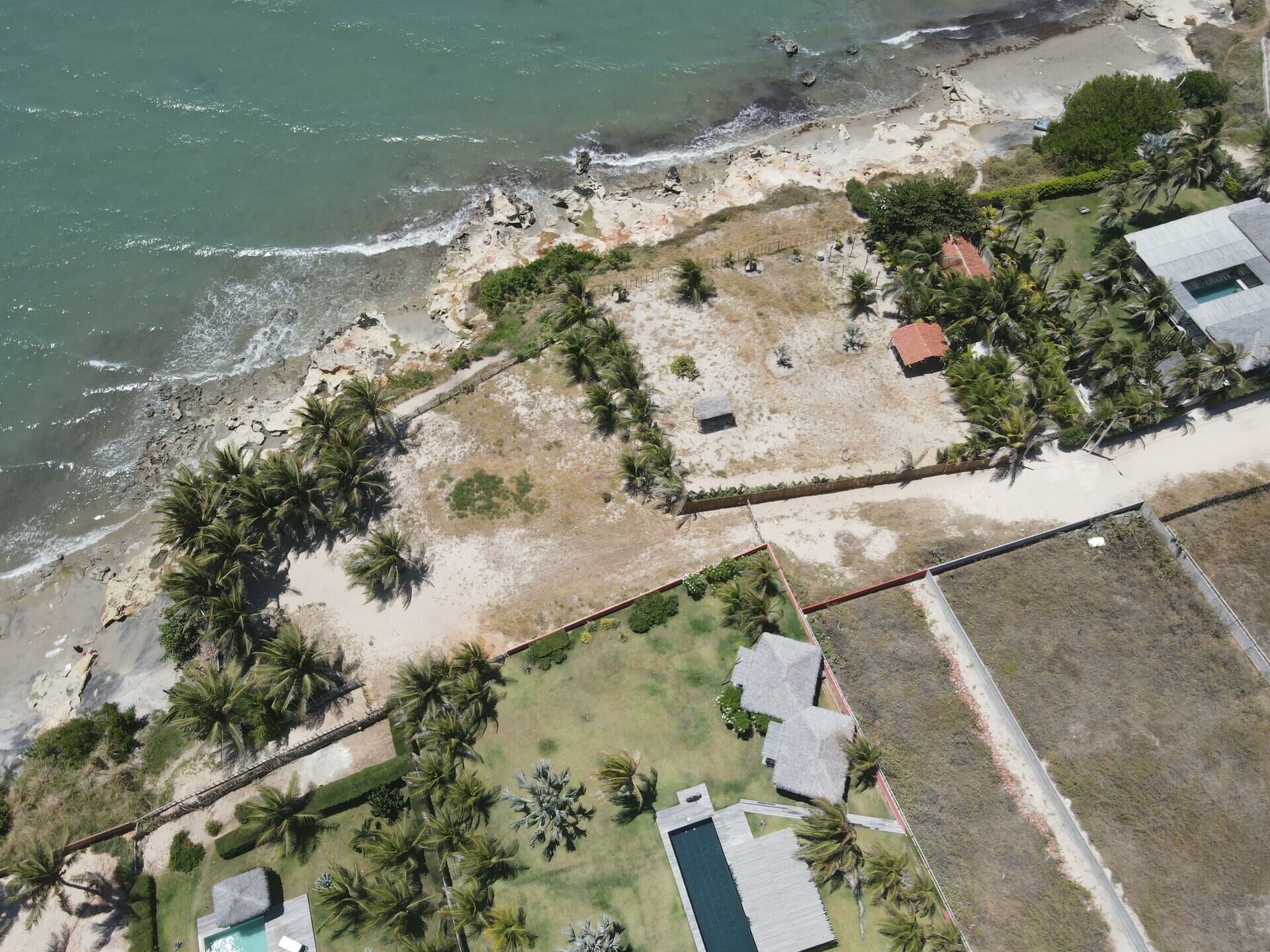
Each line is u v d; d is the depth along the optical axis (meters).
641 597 59.72
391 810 54.03
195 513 61.44
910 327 70.69
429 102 95.31
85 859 54.94
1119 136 82.44
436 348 76.88
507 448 68.38
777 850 50.25
